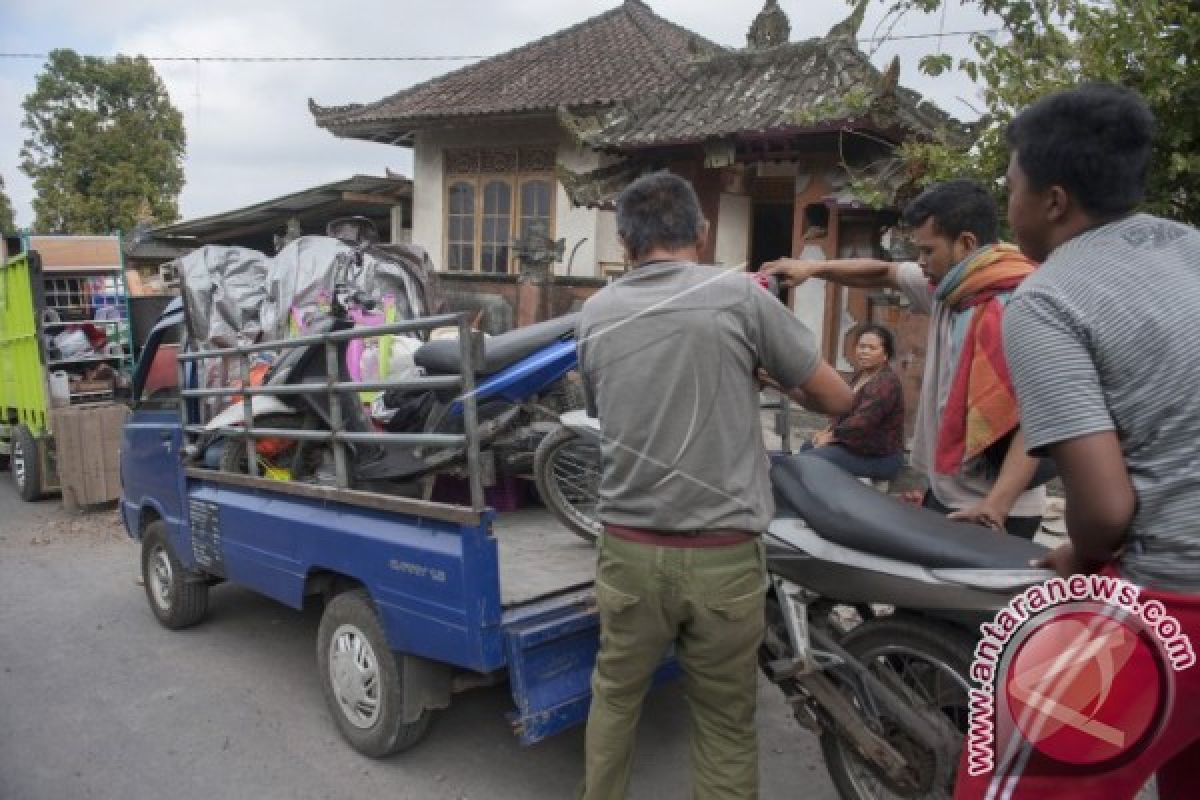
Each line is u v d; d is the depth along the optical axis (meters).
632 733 2.51
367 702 3.37
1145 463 1.60
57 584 5.76
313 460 4.20
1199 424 1.56
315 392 3.51
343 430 3.58
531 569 3.43
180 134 27.02
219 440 4.38
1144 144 1.67
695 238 2.45
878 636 2.60
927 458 3.08
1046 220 1.75
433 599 2.96
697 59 9.52
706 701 2.43
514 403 3.63
